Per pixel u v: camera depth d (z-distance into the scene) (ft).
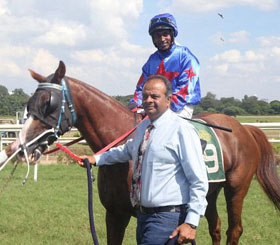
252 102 121.60
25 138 10.21
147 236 8.41
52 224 17.74
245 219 18.53
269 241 15.58
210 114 13.96
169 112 8.52
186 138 8.15
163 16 12.34
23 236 16.12
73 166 34.86
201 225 17.67
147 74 12.94
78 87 10.95
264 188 14.51
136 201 8.67
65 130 10.77
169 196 8.24
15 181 27.84
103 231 16.61
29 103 10.45
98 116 11.17
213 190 13.01
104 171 11.17
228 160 13.02
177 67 12.48
